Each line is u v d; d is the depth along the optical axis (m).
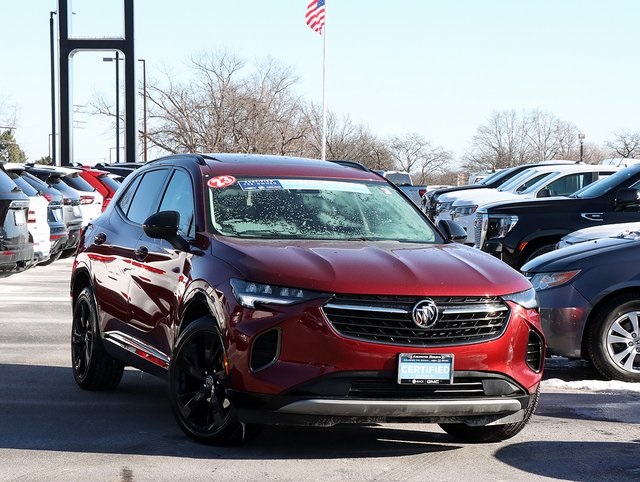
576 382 9.70
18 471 6.34
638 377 9.78
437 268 6.82
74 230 22.66
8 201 15.92
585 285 9.77
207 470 6.39
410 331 6.47
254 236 7.48
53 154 60.16
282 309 6.42
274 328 6.41
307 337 6.37
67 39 49.88
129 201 9.10
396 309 6.45
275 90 65.75
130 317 8.24
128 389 9.20
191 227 7.66
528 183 23.38
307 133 66.38
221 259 6.96
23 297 16.45
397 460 6.77
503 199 21.39
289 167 8.41
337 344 6.34
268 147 64.88
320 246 7.19
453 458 6.85
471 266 7.02
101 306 8.83
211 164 8.19
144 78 63.38
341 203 8.09
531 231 15.59
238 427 6.78
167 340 7.55
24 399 8.66
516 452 7.05
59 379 9.63
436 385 6.51
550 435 7.58
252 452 6.86
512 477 6.37
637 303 9.77
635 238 10.12
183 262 7.38
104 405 8.45
